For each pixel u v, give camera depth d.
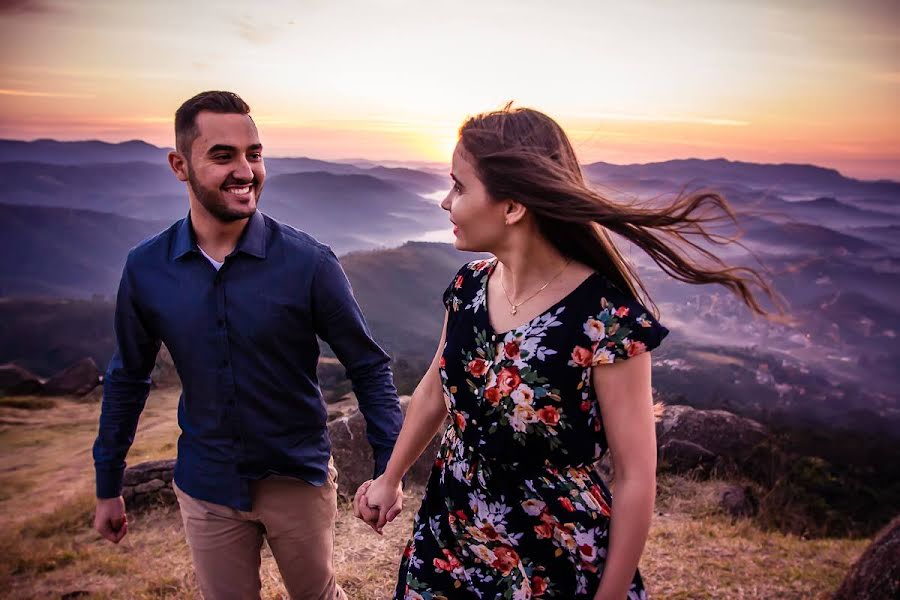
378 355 2.01
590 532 1.26
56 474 12.76
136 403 2.09
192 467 1.95
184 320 1.86
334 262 1.93
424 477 5.51
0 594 4.29
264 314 1.84
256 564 2.03
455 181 1.28
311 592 2.07
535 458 1.29
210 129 1.72
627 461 1.19
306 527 1.98
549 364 1.23
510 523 1.33
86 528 6.00
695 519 5.05
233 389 1.87
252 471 1.90
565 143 1.26
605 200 1.14
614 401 1.20
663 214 1.10
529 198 1.18
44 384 27.61
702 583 3.54
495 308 1.34
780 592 3.45
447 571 1.43
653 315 1.25
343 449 5.42
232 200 1.76
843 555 4.13
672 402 12.23
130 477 5.95
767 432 6.87
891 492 7.71
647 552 4.01
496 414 1.29
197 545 1.97
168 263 1.89
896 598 2.84
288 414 1.92
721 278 1.10
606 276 1.26
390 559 3.75
